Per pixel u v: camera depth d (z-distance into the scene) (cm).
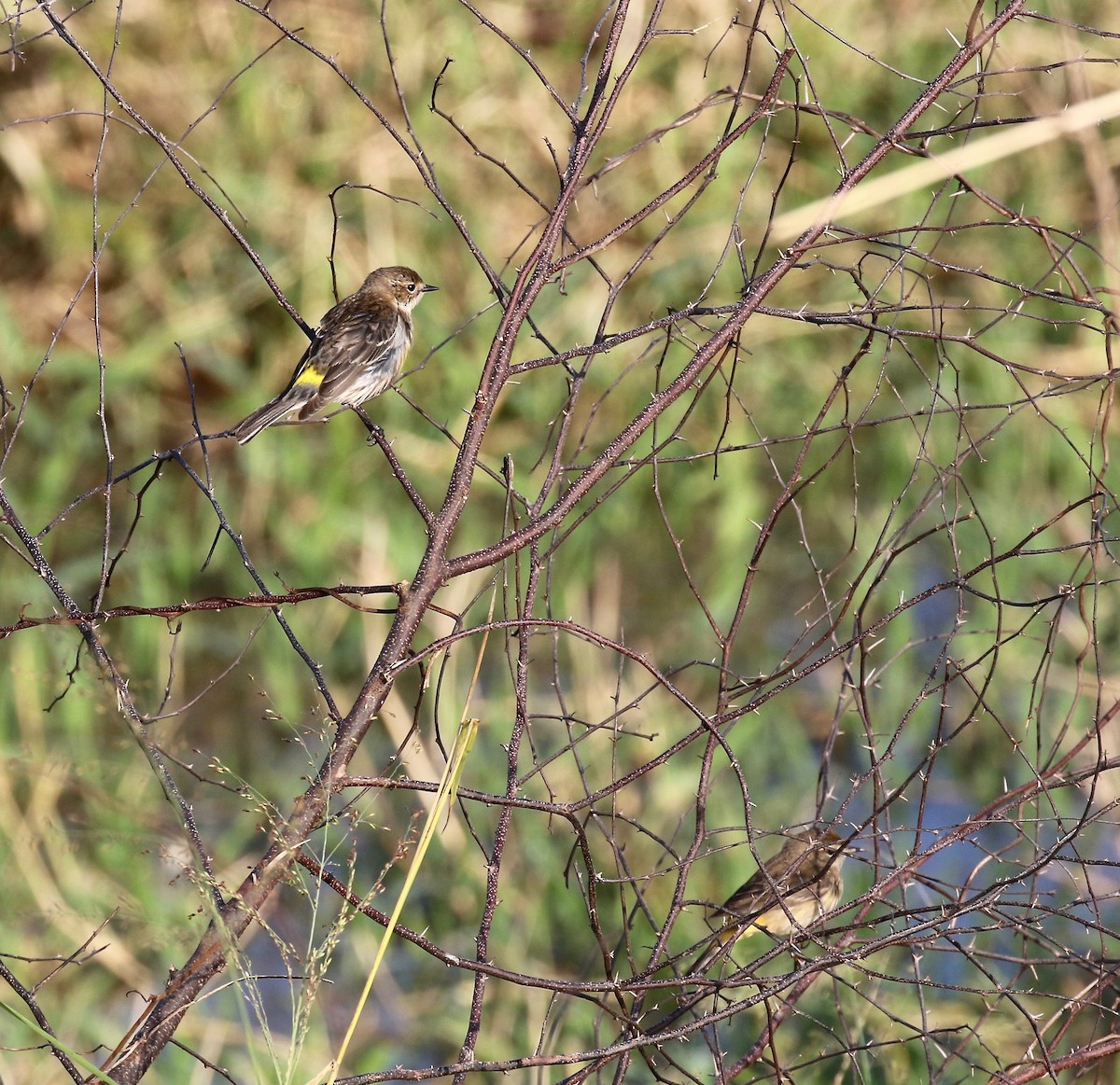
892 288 1486
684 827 1150
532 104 1564
